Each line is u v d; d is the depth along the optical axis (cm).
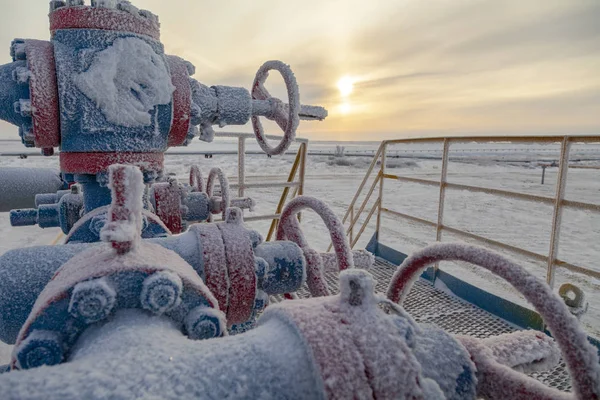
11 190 336
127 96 168
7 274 107
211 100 201
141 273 82
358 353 60
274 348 63
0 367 113
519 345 88
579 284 493
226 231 127
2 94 162
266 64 233
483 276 482
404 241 720
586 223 897
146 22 178
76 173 176
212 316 86
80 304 75
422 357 71
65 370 55
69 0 164
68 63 160
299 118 231
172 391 54
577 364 69
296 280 141
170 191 244
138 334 71
